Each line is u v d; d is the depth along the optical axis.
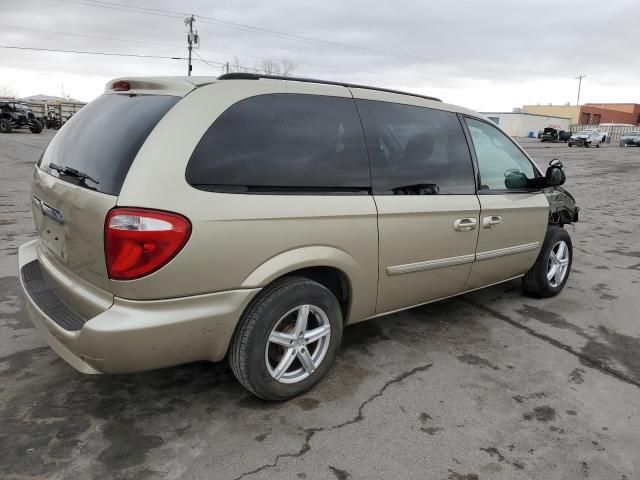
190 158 2.30
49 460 2.29
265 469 2.30
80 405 2.73
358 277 2.95
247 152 2.48
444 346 3.64
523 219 4.04
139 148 2.26
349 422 2.68
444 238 3.38
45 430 2.51
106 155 2.39
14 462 2.27
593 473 2.37
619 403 2.97
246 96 2.55
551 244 4.50
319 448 2.46
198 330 2.38
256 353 2.58
